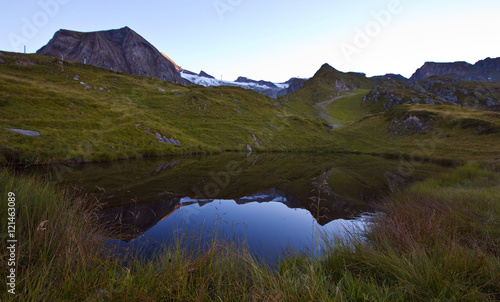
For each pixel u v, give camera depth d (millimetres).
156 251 5102
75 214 5602
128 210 8508
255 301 2787
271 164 29250
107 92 55844
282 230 7098
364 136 78562
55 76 54562
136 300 2879
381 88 161250
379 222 6852
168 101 61438
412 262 3715
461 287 2908
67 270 3033
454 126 60312
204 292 3074
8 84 30172
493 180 13688
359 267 4016
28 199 4910
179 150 35469
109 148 26203
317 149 62094
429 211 7020
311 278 3219
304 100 176375
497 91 148625
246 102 84938
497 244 4691
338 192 13602
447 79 174750
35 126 23797
